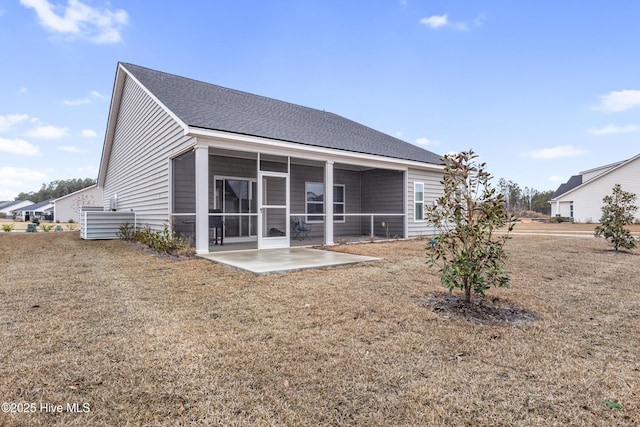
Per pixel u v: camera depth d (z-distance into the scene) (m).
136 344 2.84
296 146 8.84
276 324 3.32
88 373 2.38
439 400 2.11
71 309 3.76
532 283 5.18
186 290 4.53
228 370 2.44
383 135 14.84
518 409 2.03
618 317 3.65
